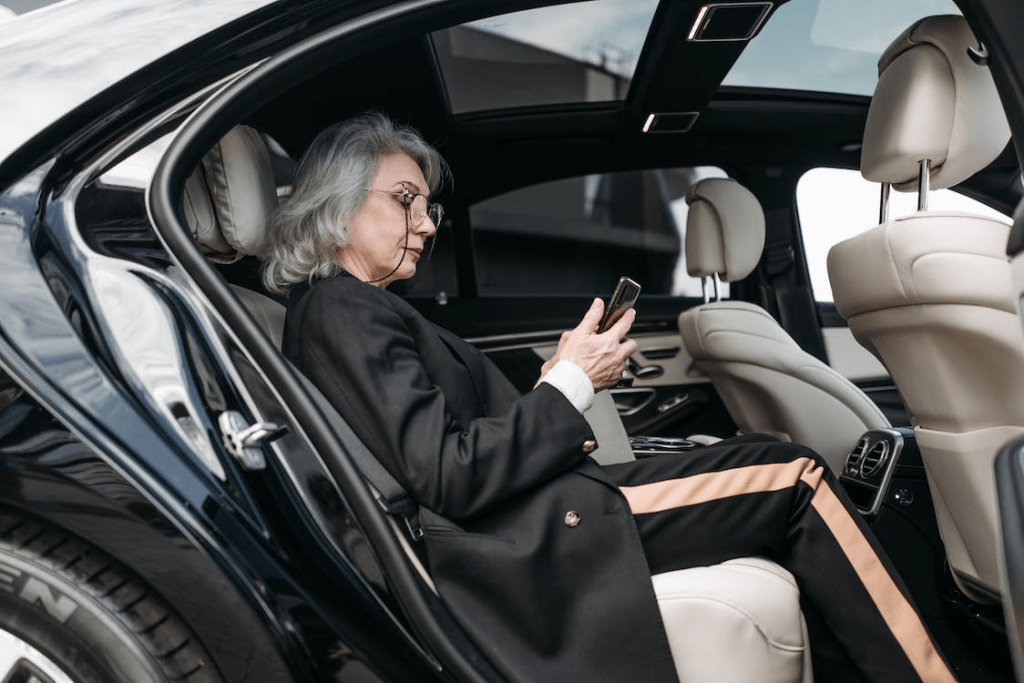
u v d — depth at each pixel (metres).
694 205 2.49
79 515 0.81
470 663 0.94
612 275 2.96
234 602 0.83
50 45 0.96
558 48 2.36
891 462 1.69
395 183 1.36
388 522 0.96
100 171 0.90
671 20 2.11
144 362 0.84
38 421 0.80
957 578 1.57
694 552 1.15
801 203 2.86
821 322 2.88
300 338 1.21
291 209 1.34
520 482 1.10
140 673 0.85
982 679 1.63
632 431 2.88
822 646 1.21
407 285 2.83
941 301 1.30
